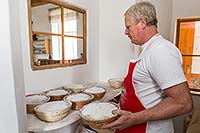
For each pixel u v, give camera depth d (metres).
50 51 1.39
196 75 1.88
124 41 1.97
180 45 1.94
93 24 1.97
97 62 2.12
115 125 0.75
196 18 1.85
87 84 1.72
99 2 2.06
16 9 0.45
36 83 1.26
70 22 1.61
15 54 0.44
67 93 1.31
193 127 1.52
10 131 0.46
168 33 2.15
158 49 0.72
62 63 1.53
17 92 0.46
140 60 0.82
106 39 2.09
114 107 0.99
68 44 1.60
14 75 0.44
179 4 2.12
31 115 1.01
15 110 0.45
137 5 0.81
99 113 0.89
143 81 0.82
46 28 1.34
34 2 1.21
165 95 0.79
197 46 1.86
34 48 1.24
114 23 2.01
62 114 0.94
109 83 1.79
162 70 0.70
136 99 0.87
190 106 0.69
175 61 0.70
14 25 0.44
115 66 2.06
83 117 0.85
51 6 1.37
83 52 1.83
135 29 0.81
